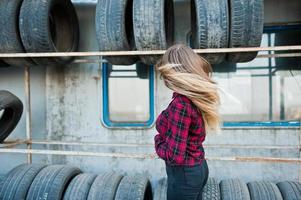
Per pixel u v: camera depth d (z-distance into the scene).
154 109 3.18
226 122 3.11
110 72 3.25
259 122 3.06
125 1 2.35
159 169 3.21
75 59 3.23
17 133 3.39
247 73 3.09
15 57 2.64
